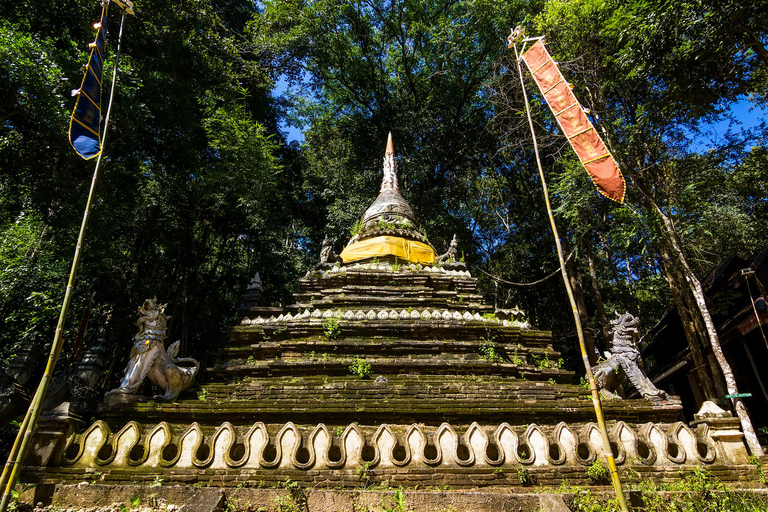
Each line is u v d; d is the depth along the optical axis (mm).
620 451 8719
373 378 11672
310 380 11516
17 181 13984
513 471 8398
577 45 16781
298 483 7977
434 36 29094
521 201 29234
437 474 8258
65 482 7758
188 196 20891
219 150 20672
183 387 10883
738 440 8812
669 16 12180
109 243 17016
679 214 16500
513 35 8883
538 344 13844
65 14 15547
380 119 30578
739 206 22125
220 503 6809
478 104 30719
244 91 21797
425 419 9891
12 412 13258
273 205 26281
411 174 27109
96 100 7117
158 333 10852
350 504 6859
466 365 12000
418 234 19828
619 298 28141
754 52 12992
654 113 15055
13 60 11625
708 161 17406
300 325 13094
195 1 19984
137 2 17688
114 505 6945
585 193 17219
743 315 15367
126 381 10344
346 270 16484
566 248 24500
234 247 24453
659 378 21875
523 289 28359
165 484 7887
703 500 7109
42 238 16797
